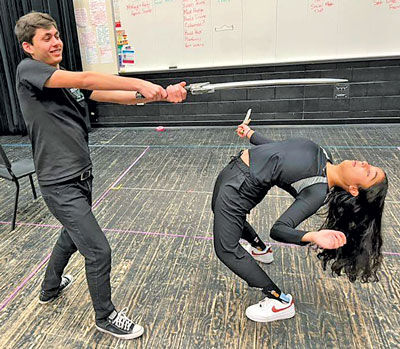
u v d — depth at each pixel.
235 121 5.00
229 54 4.65
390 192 2.91
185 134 4.82
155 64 4.88
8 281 2.10
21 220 2.77
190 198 3.01
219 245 1.58
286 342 1.63
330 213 1.55
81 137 1.54
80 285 2.04
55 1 4.58
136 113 5.21
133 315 1.82
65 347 1.66
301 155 1.43
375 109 4.61
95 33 4.81
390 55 4.28
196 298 1.92
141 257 2.27
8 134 5.25
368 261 1.58
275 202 2.87
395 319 1.73
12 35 4.70
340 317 1.75
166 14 4.62
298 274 2.06
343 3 4.20
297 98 4.73
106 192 3.18
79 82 1.33
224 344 1.64
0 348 1.66
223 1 4.43
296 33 4.41
